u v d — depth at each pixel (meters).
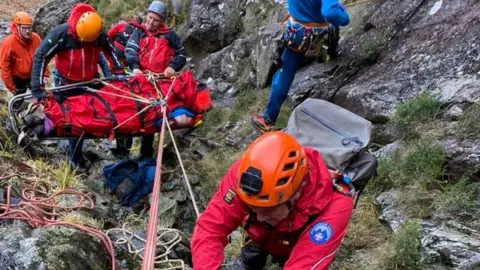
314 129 3.00
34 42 6.53
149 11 6.08
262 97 6.43
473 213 3.75
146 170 5.54
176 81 5.69
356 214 4.17
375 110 5.00
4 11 13.73
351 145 2.88
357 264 3.83
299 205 2.40
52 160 5.71
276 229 2.52
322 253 2.39
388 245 3.82
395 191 4.18
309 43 4.99
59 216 4.02
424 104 4.59
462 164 3.99
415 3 5.67
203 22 8.12
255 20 7.73
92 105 5.27
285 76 5.20
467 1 5.25
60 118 5.15
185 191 5.50
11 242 3.24
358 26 6.13
